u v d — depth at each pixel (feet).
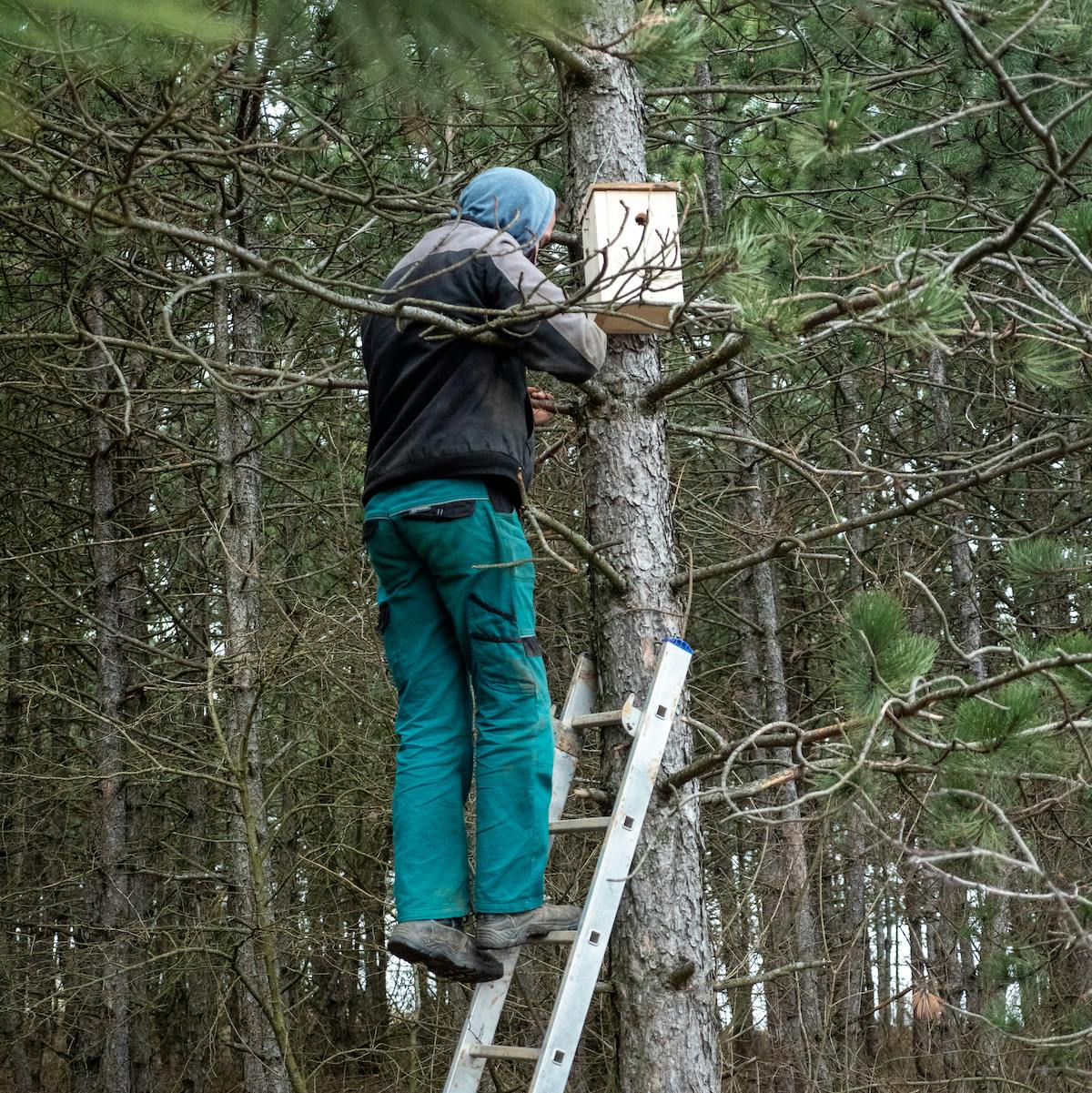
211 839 28.50
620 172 13.52
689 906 12.17
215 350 26.14
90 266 21.42
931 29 21.13
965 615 31.58
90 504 36.40
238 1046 26.76
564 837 30.37
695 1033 11.94
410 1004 31.45
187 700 31.78
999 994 18.98
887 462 31.86
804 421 34.17
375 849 32.37
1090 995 18.72
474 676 11.49
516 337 10.82
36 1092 45.96
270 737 35.29
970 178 22.74
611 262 12.44
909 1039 38.52
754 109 27.40
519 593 11.39
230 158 16.01
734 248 10.26
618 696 12.57
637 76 14.07
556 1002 10.75
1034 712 10.11
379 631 12.28
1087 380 16.05
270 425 37.60
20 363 26.63
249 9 4.30
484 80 4.56
